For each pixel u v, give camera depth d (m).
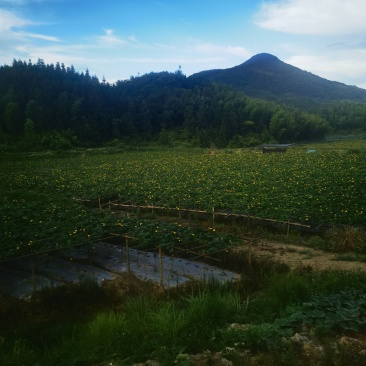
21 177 40.72
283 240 16.83
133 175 39.53
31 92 104.06
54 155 70.75
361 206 19.84
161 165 49.00
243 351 6.36
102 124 100.62
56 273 13.11
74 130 94.31
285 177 32.22
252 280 11.34
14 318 10.08
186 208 22.55
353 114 139.25
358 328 6.94
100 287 11.50
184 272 12.85
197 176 35.91
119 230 16.11
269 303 8.50
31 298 11.11
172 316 7.55
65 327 9.03
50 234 15.41
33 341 8.43
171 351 6.39
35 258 14.12
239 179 32.09
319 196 22.84
